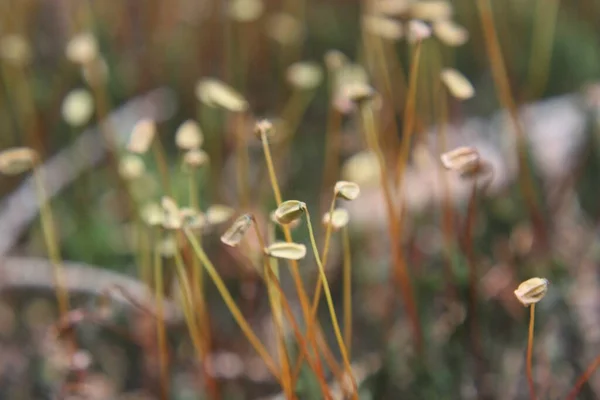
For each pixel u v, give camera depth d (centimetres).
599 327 16
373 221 18
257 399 16
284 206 12
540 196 17
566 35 24
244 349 17
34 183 19
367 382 16
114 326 16
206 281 17
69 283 17
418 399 15
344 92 15
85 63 16
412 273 16
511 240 17
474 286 15
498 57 16
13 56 20
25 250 19
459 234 16
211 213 14
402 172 15
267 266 13
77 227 19
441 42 18
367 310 17
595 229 18
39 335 17
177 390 16
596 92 19
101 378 16
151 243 17
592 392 16
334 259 17
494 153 19
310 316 13
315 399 15
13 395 17
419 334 15
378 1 16
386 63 19
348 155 19
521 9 25
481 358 16
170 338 16
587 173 18
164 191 19
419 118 16
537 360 16
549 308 16
